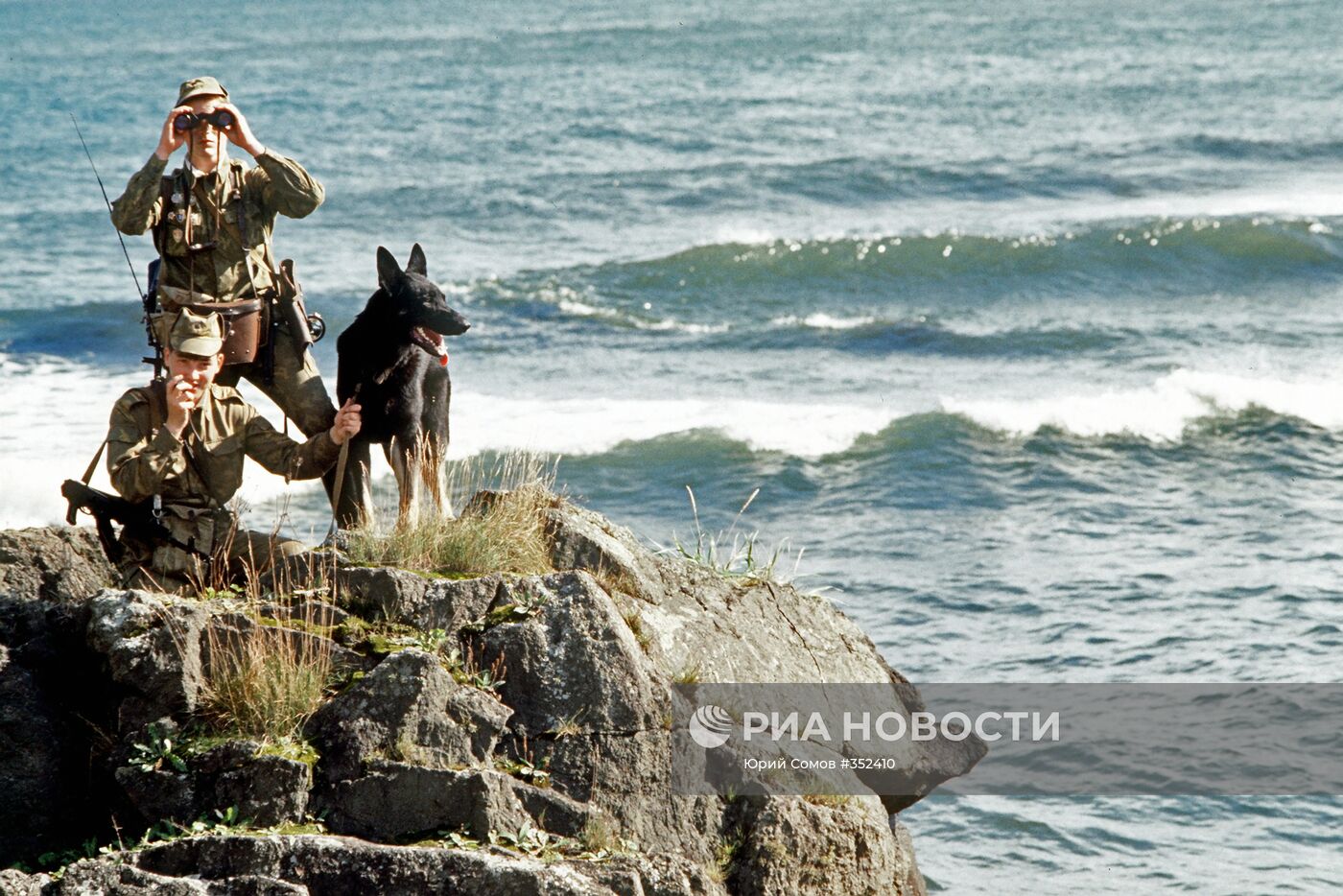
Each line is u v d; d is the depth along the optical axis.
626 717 5.44
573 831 5.07
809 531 17.91
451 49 95.56
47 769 5.28
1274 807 11.52
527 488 6.84
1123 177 42.47
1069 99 58.66
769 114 55.88
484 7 160.00
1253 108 54.59
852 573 16.39
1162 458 20.25
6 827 5.21
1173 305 29.14
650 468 19.95
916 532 17.72
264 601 5.79
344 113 59.72
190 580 6.14
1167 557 16.69
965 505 18.72
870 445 20.69
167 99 69.62
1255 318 27.83
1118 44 82.06
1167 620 14.85
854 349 26.41
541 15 137.38
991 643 14.46
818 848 5.48
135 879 4.47
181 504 6.26
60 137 55.31
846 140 49.22
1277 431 21.00
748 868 5.30
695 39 95.69
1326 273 30.98
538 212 38.81
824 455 20.39
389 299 6.88
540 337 27.12
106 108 65.50
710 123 53.81
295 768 5.01
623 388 23.97
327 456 6.25
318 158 47.69
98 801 5.30
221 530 6.29
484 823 4.91
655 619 6.28
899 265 31.36
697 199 40.16
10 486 17.94
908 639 14.59
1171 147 46.72
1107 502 18.73
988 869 10.90
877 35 93.19
